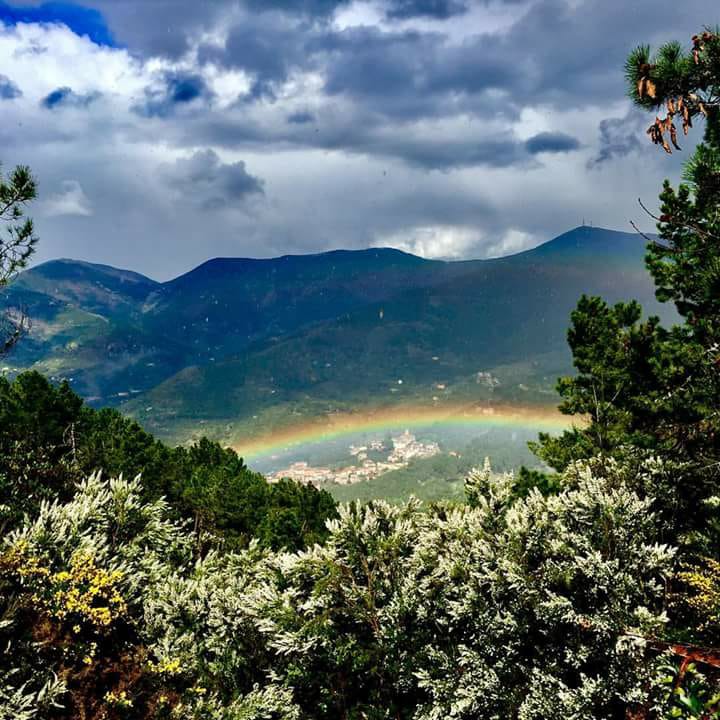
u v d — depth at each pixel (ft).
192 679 27.35
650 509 33.09
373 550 32.35
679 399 38.75
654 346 56.70
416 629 30.35
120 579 25.44
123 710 21.72
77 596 22.50
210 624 31.60
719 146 22.20
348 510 33.24
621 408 60.03
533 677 24.64
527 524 28.73
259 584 34.68
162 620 29.22
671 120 18.60
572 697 22.90
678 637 22.21
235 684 29.96
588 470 31.30
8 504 40.19
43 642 20.49
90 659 21.57
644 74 18.63
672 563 26.43
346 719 29.19
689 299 44.06
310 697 30.55
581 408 63.98
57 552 24.73
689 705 15.12
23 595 21.81
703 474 33.73
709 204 23.58
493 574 27.27
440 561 30.71
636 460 36.68
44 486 48.60
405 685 29.12
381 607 31.04
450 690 26.35
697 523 34.09
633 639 22.40
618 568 25.57
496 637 26.66
